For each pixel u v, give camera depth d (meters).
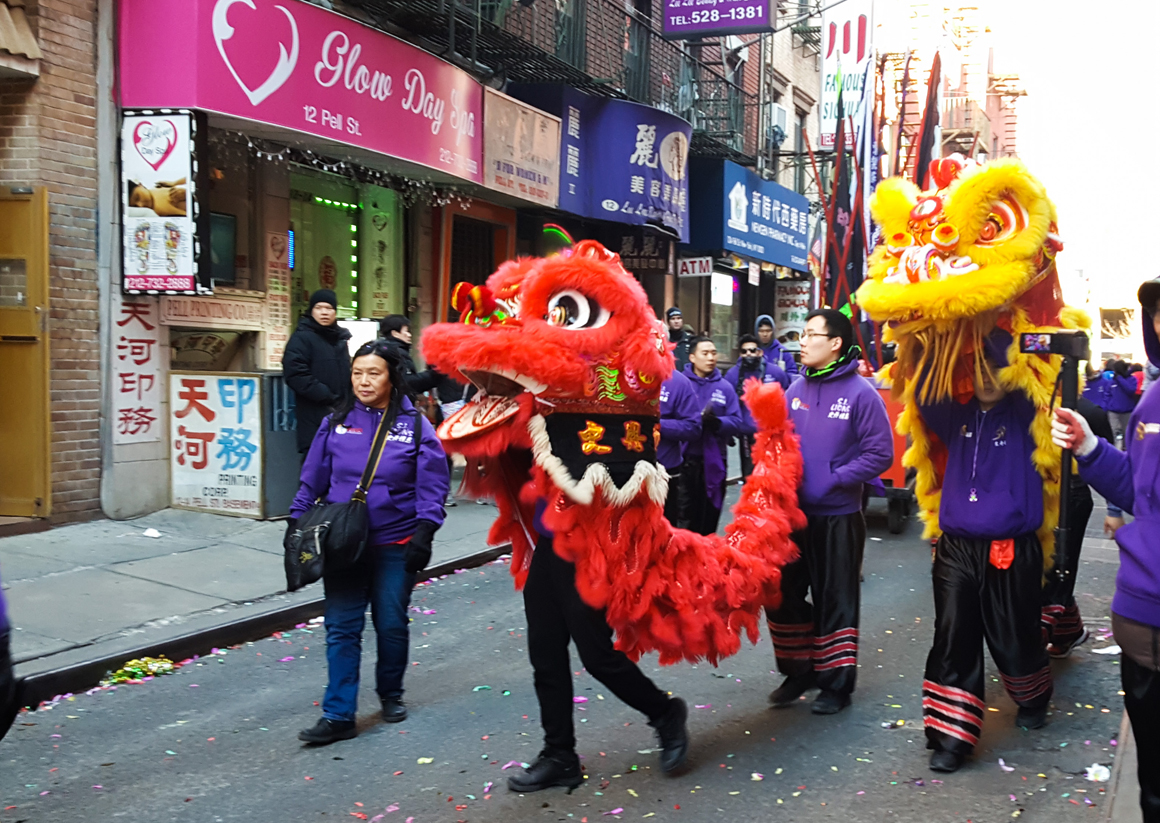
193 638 5.75
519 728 4.60
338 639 4.47
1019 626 4.29
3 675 2.86
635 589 3.70
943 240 4.04
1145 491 2.92
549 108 12.80
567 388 3.50
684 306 19.25
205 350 9.52
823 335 4.83
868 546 9.22
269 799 3.87
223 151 9.13
